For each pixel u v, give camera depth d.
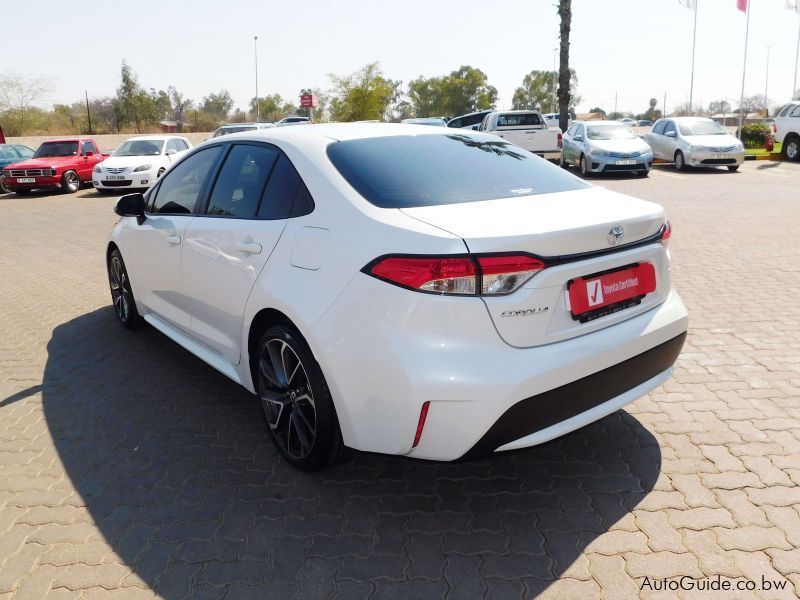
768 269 6.57
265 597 2.32
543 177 3.19
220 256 3.39
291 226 2.95
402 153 3.14
